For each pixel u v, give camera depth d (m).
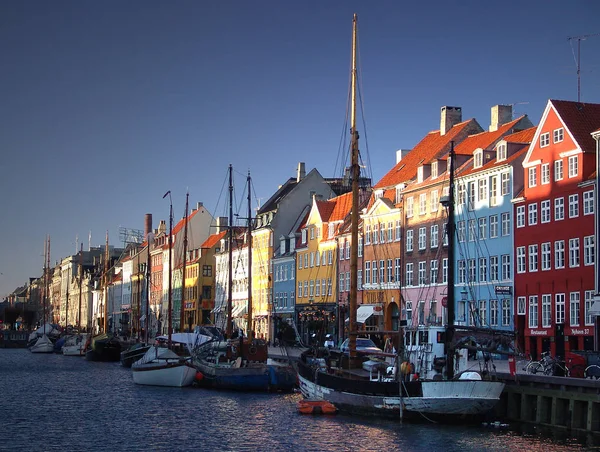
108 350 127.50
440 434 43.91
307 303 112.38
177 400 63.53
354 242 57.44
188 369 74.44
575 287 66.50
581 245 66.12
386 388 48.28
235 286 139.62
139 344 110.31
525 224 73.00
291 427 48.34
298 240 119.00
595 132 63.78
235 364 73.00
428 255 87.50
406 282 91.44
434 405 46.22
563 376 48.19
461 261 81.62
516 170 75.31
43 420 53.38
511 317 74.06
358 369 54.66
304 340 110.19
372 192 101.81
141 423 51.56
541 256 70.69
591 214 65.19
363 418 49.88
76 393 70.38
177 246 166.50
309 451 41.28
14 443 44.81
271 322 122.62
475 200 80.31
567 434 43.03
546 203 70.50
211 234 166.25
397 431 45.09
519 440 41.75
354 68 60.81
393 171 102.38
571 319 66.75
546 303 69.94
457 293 81.88
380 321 95.31
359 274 100.94
